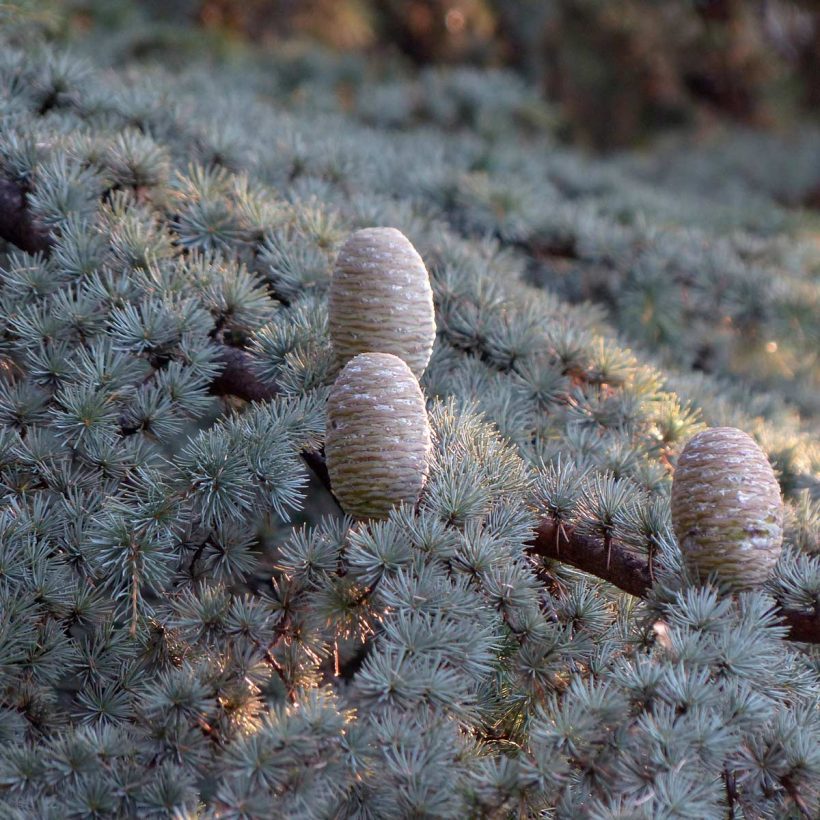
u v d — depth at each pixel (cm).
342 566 106
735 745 100
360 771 100
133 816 101
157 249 121
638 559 109
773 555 104
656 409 126
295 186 149
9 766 102
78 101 144
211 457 109
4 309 117
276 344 116
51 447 113
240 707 106
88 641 111
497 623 105
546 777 99
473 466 108
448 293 130
